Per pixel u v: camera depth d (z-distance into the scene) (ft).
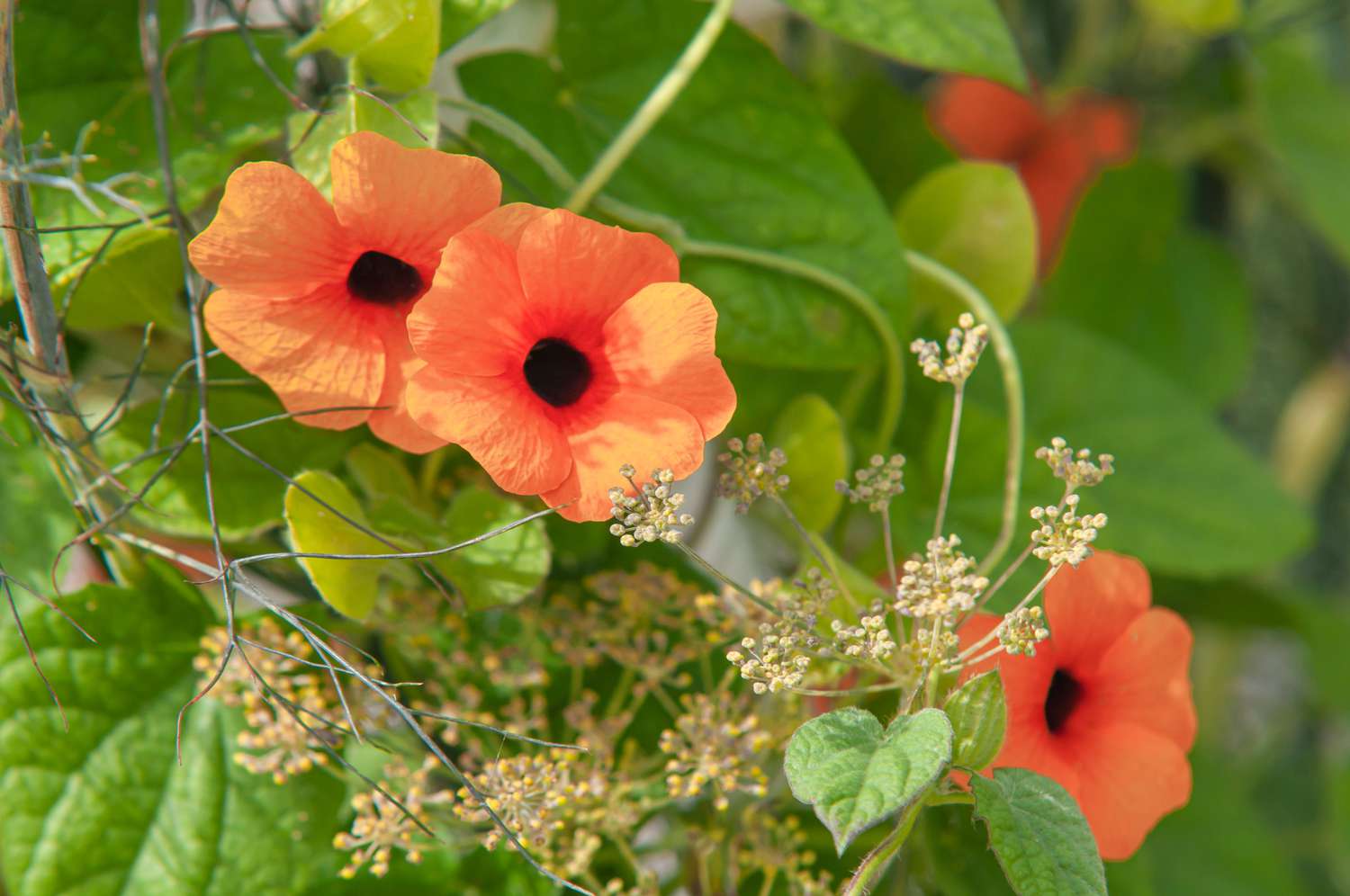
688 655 1.60
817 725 1.44
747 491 1.51
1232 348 2.27
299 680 1.55
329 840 1.59
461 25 1.56
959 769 1.46
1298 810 2.85
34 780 1.55
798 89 1.68
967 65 1.61
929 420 1.78
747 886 1.64
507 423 1.46
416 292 1.51
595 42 1.68
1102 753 1.55
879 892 1.64
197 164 1.57
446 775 1.62
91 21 1.59
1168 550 1.82
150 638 1.59
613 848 1.63
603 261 1.47
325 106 1.53
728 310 1.63
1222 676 2.61
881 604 1.48
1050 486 1.79
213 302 1.47
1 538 1.64
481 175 1.47
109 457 1.57
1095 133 2.23
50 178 1.45
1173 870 1.94
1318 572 2.84
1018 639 1.46
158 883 1.55
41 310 1.49
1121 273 2.24
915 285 1.72
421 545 1.54
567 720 1.58
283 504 1.59
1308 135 2.17
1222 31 2.15
